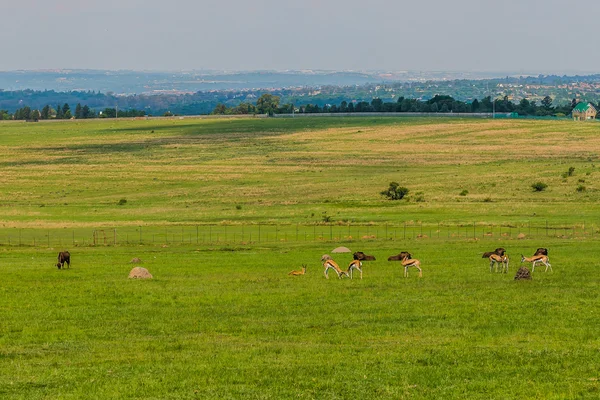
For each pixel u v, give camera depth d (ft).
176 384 205.87
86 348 250.98
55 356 239.50
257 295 343.87
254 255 512.22
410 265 392.88
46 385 206.39
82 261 491.72
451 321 284.00
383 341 254.47
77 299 341.62
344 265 451.53
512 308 305.12
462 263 445.37
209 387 203.10
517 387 200.85
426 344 248.93
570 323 277.03
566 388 199.41
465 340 254.47
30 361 232.94
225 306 320.70
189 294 350.23
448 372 215.10
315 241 601.62
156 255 520.42
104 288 369.91
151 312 311.27
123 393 198.70
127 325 287.48
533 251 501.97
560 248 516.32
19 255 531.91
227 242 602.44
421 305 314.35
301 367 221.05
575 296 327.88
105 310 315.99
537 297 326.24
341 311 305.32
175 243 601.21
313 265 453.99
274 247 565.53
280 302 326.24
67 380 210.59
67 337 268.21
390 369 218.18
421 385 203.41
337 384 204.13
